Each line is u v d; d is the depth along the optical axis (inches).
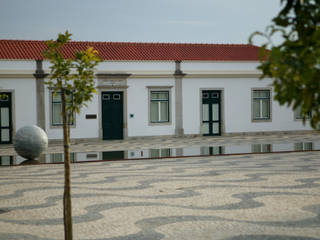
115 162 532.1
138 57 970.7
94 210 268.2
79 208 274.7
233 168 453.7
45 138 575.5
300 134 1008.2
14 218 250.2
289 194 308.2
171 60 943.0
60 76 184.5
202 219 239.6
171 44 1096.2
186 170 445.4
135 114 932.0
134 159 556.4
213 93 985.5
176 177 398.9
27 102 863.1
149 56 986.1
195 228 220.7
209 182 366.6
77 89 182.7
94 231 219.3
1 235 213.2
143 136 936.9
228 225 225.1
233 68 984.3
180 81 954.7
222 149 672.4
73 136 892.6
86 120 898.7
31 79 863.7
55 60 182.9
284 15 105.1
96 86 900.6
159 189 338.0
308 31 103.8
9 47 922.7
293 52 96.3
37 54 903.7
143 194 318.7
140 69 930.1
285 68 93.4
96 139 904.9
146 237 206.4
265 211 256.2
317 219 234.8
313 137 908.0
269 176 393.7
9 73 845.8
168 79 948.6
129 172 439.5
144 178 396.8
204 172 428.1
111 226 228.7
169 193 320.5
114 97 924.6
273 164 479.2
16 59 853.2
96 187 352.8
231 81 987.9
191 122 966.4
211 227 221.9
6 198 312.2
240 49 1107.9
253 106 1007.0
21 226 231.5
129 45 1051.3
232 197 300.5
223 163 498.6
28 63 860.0
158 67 940.0
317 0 101.2
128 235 210.5
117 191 333.1
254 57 1048.8
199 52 1053.2
